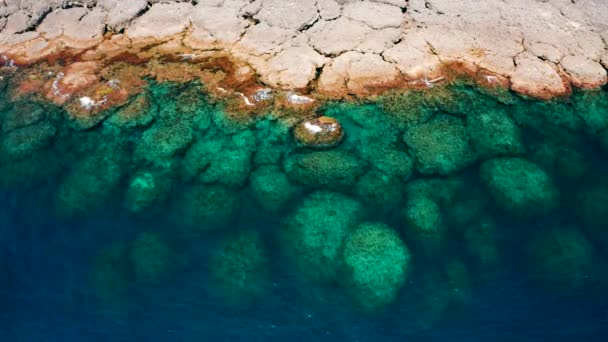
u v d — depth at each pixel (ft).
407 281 32.73
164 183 39.47
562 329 29.73
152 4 56.24
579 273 32.42
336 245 34.83
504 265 33.22
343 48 49.29
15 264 34.83
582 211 36.04
